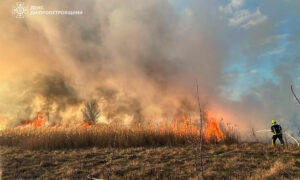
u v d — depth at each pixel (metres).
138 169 8.61
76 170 8.56
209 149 11.59
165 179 7.45
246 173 7.55
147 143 14.20
